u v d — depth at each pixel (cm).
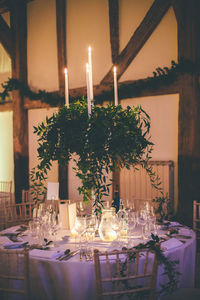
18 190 629
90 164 187
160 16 450
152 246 169
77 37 556
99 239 229
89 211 491
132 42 480
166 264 168
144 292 169
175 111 447
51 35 595
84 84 550
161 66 459
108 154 192
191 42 408
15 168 633
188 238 224
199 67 404
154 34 463
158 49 461
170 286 181
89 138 190
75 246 213
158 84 445
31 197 612
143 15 478
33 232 237
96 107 196
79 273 178
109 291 180
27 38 629
